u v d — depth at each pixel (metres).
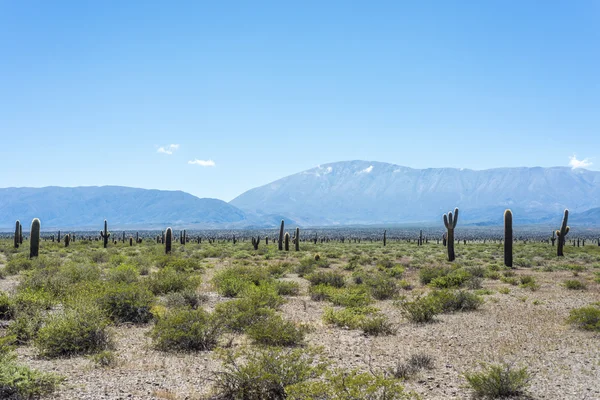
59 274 24.31
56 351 12.14
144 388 9.77
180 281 22.72
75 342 12.36
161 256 38.50
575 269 37.50
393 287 24.38
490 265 40.12
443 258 48.44
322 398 8.54
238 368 9.91
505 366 10.87
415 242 101.56
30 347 12.87
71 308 13.70
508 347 13.39
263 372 9.46
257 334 13.49
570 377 10.79
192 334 12.96
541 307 20.20
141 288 17.48
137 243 74.56
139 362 11.67
